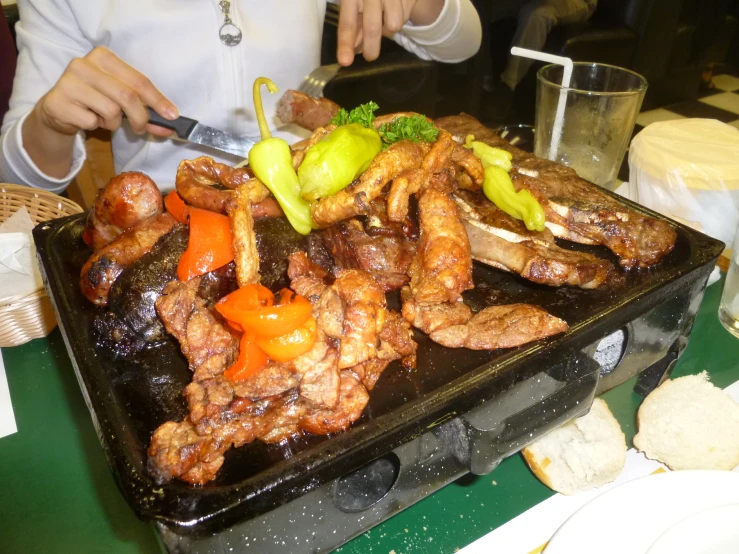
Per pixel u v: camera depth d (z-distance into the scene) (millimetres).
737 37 1971
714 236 633
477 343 381
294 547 318
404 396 357
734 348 559
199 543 274
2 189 670
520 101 1665
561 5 1541
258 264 398
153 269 396
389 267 441
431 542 395
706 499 354
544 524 404
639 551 334
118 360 390
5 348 554
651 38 1676
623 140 694
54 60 791
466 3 993
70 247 477
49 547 397
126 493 279
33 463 457
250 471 312
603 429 438
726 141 644
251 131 852
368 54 786
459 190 521
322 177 402
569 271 421
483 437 341
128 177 443
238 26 792
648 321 433
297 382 331
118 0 757
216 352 358
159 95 621
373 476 352
